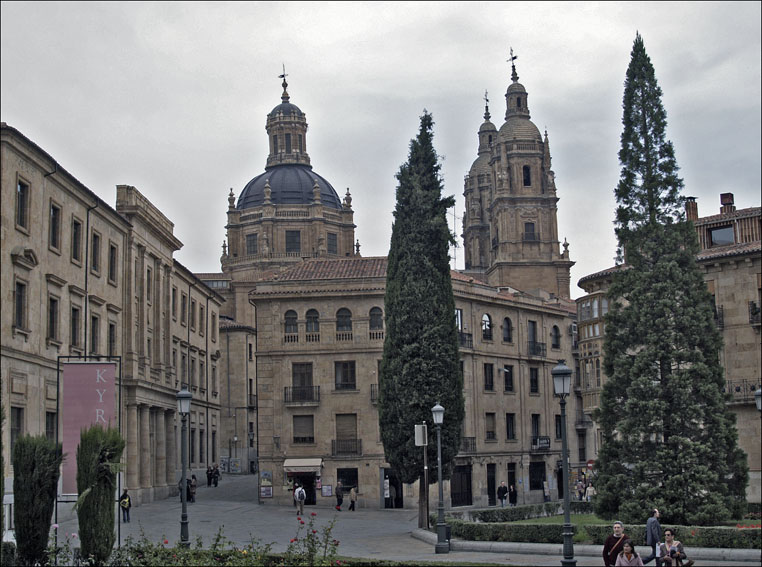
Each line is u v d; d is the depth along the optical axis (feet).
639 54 146.72
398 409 162.30
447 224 166.91
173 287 235.81
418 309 163.73
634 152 143.84
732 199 199.93
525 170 403.95
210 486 259.39
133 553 89.51
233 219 410.52
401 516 187.62
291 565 85.61
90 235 172.86
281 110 431.43
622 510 131.03
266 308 218.59
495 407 237.86
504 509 162.40
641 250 140.67
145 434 200.23
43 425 149.69
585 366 221.05
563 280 394.32
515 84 410.11
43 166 149.59
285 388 215.51
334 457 211.61
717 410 133.49
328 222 406.82
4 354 136.05
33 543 89.10
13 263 140.05
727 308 170.91
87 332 169.48
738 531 108.17
